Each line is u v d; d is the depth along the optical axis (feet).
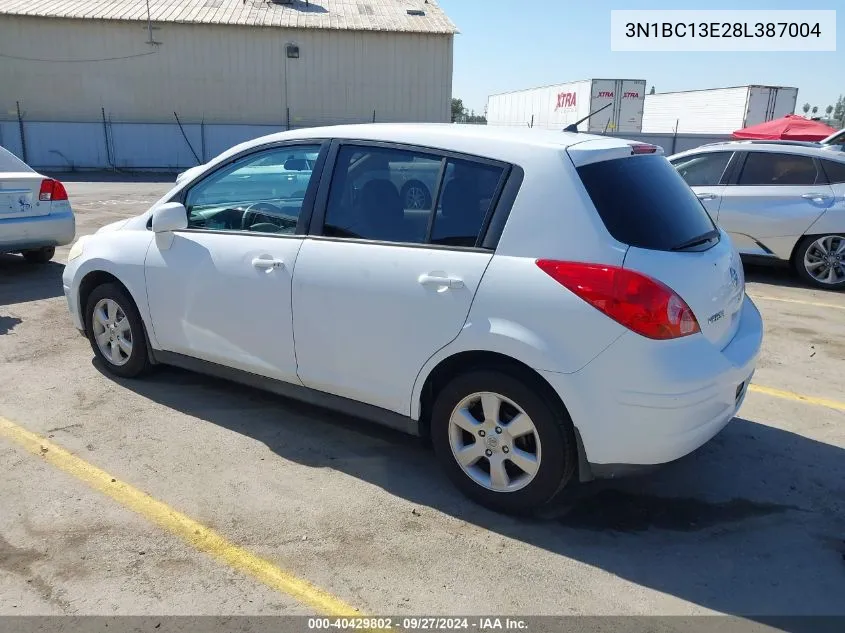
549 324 9.56
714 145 28.81
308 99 98.17
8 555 9.45
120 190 65.62
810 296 25.39
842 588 9.21
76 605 8.56
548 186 9.90
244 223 12.96
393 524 10.43
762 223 27.12
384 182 11.32
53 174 86.02
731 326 11.00
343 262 11.37
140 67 94.12
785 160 26.99
